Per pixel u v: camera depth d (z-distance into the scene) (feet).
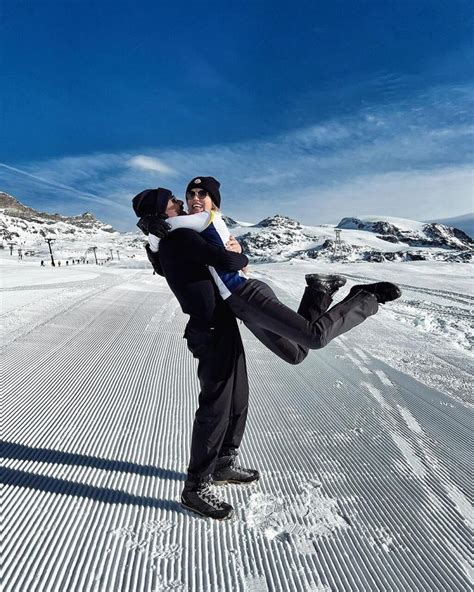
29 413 12.69
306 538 7.58
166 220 7.79
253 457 10.57
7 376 15.93
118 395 14.62
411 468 10.19
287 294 49.70
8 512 8.01
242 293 7.64
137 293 45.01
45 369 17.06
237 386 8.63
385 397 15.39
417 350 23.00
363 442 11.56
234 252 7.56
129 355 19.94
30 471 9.48
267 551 7.22
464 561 7.13
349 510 8.43
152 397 14.53
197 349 7.88
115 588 6.32
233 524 7.90
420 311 39.99
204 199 8.12
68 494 8.68
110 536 7.45
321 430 12.32
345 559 7.08
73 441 11.04
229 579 6.57
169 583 6.45
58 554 6.97
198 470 7.96
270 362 19.90
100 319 28.84
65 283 53.16
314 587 6.48
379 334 27.07
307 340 7.32
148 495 8.75
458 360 20.99
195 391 15.37
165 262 7.79
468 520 8.24
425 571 6.88
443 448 11.37
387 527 7.93
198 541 7.41
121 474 9.54
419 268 116.88
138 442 11.14
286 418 13.17
